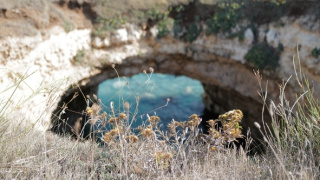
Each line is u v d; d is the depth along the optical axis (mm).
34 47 10539
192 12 14641
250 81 13906
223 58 14461
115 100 13344
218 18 14312
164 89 16578
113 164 2953
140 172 2676
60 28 11883
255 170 2859
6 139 2926
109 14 13617
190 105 16516
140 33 14109
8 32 9859
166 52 14625
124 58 13891
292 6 12852
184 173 2801
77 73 12516
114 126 3090
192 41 14625
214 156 3186
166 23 14430
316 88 10203
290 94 12289
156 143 3102
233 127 3293
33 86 10227
